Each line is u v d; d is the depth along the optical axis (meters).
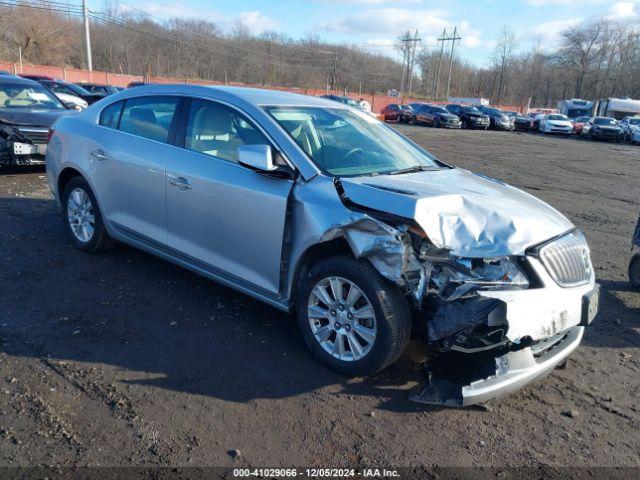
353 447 2.95
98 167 5.12
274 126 3.98
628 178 15.25
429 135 29.59
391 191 3.44
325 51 100.19
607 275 6.23
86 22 41.03
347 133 4.39
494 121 40.97
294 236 3.68
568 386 3.74
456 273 3.23
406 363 3.78
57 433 2.88
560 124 38.16
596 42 87.88
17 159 8.87
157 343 3.88
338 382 3.54
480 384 3.15
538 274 3.22
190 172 4.27
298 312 3.74
